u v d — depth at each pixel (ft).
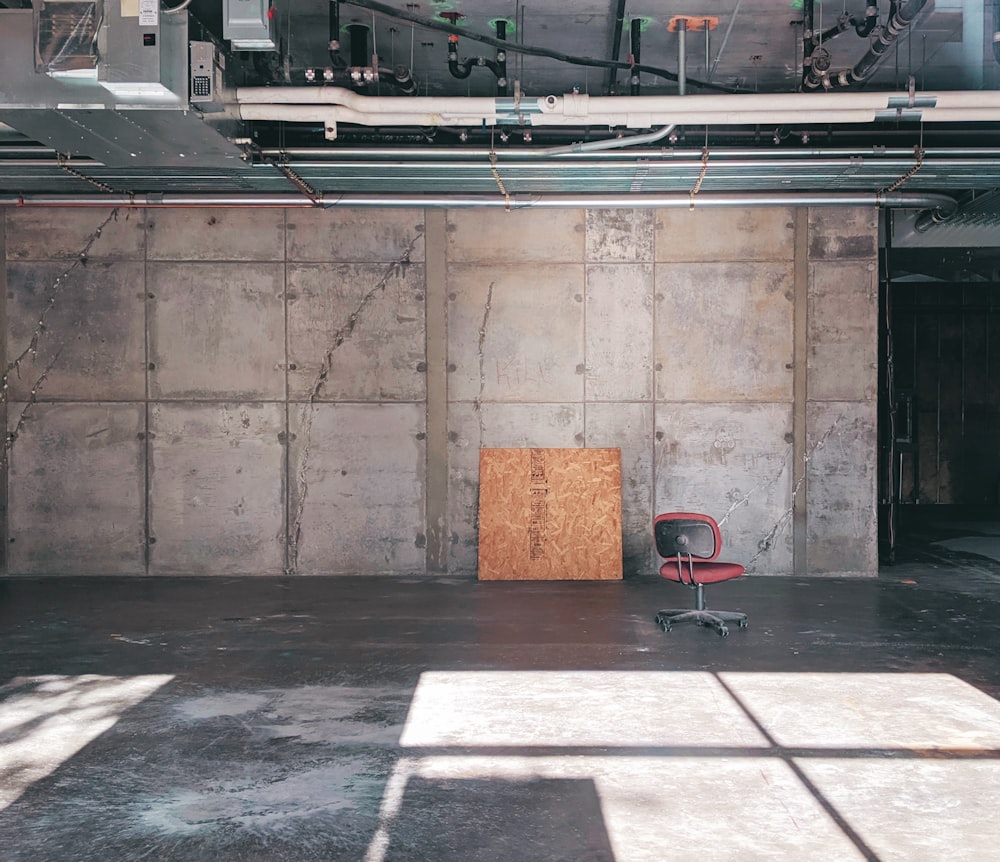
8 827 11.46
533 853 10.69
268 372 29.68
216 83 18.65
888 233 30.37
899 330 52.60
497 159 24.16
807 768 13.24
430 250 29.55
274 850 10.81
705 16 22.41
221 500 29.68
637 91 22.44
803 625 22.35
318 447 29.68
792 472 29.40
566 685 17.42
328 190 28.09
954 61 25.09
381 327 29.66
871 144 26.12
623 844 10.90
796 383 29.35
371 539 29.66
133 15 17.47
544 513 29.17
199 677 18.07
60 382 29.76
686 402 29.50
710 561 22.50
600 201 27.76
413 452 29.63
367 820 11.59
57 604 25.08
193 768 13.35
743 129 26.21
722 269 29.37
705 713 15.74
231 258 29.66
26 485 29.76
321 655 19.71
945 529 41.39
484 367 29.60
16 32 17.85
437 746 14.19
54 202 28.45
